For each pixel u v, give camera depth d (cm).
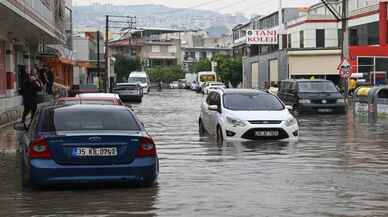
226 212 945
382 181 1216
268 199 1041
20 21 2870
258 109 2038
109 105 1270
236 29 13438
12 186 1198
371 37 6950
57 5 4403
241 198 1052
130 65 12406
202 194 1091
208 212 948
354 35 7356
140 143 1130
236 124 1942
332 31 7988
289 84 3669
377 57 6038
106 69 8075
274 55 7806
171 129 2562
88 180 1097
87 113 1205
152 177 1137
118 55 12688
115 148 1112
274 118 1958
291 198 1047
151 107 4588
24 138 1240
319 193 1091
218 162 1502
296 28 8400
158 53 16562
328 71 7119
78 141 1098
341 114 3459
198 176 1291
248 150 1734
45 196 1084
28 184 1168
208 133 2211
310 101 3416
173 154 1673
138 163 1120
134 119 1212
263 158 1566
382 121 2941
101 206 1002
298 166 1427
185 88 12588
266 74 8300
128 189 1144
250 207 979
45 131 1148
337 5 7988
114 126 1175
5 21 2864
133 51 15362
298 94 3459
